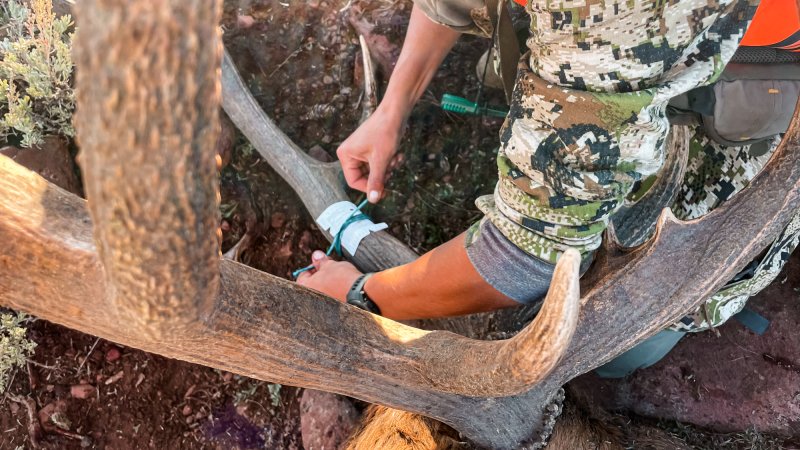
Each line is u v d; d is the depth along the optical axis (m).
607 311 1.30
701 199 1.87
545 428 1.54
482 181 2.51
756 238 1.26
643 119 1.14
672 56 1.08
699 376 2.34
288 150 2.26
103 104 0.48
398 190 2.48
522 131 1.22
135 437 2.25
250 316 0.92
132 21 0.45
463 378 1.09
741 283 1.79
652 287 1.29
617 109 1.12
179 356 0.91
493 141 2.52
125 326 0.77
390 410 1.76
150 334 0.73
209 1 0.48
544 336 0.83
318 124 2.53
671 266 1.29
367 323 1.13
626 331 1.32
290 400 2.33
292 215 2.47
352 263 2.15
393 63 2.51
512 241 1.33
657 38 1.05
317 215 2.24
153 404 2.29
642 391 2.32
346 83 2.54
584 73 1.11
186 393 2.31
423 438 1.61
